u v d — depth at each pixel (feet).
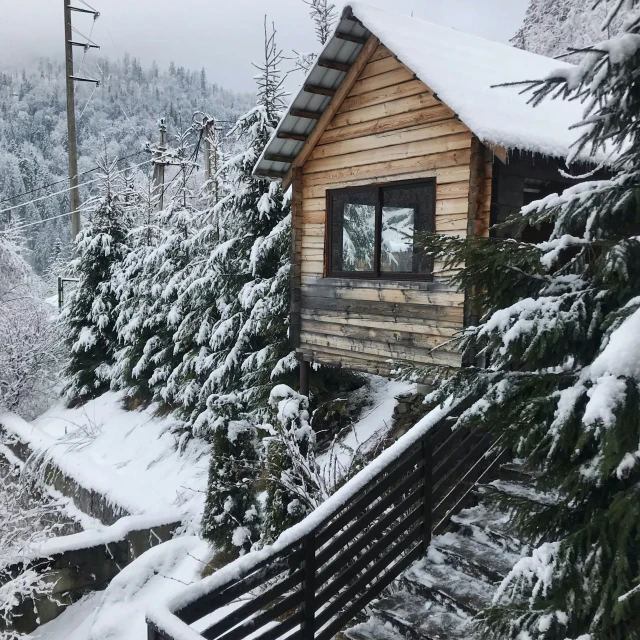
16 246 58.65
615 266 8.83
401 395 25.34
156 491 31.01
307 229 26.03
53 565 23.49
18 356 53.11
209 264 36.45
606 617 8.27
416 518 15.87
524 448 9.77
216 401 23.12
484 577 14.57
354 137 23.38
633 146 9.73
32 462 38.91
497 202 18.58
